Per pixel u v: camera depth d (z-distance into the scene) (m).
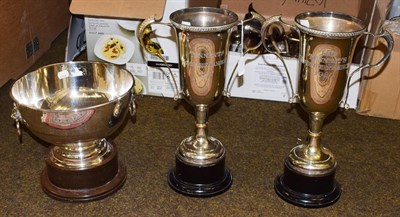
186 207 0.96
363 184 1.04
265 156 1.12
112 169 1.00
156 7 1.18
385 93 1.25
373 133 1.22
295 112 1.30
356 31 0.84
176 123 1.25
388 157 1.13
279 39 1.32
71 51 1.44
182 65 0.92
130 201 0.97
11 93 0.94
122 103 0.93
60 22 1.78
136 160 1.10
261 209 0.96
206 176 0.98
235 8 1.54
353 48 0.87
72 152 0.97
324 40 0.84
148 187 1.01
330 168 0.96
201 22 0.94
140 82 1.34
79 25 1.45
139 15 1.18
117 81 1.07
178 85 1.30
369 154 1.14
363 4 1.44
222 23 0.93
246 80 1.32
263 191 1.01
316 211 0.96
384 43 1.18
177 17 0.93
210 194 0.98
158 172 1.06
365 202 0.98
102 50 1.31
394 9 1.32
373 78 1.23
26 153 1.12
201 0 1.38
